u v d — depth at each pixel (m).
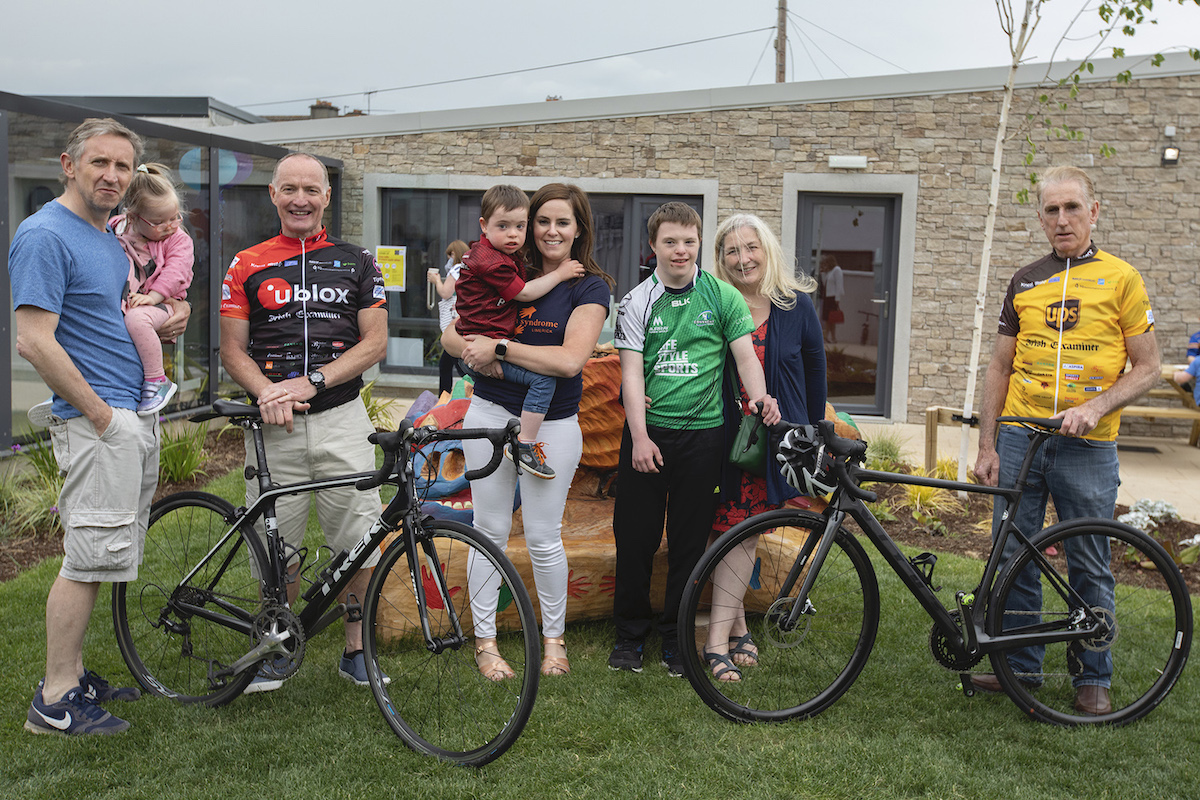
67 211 2.97
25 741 2.97
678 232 3.33
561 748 2.98
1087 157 9.56
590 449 4.63
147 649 3.47
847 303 10.37
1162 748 3.05
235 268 3.29
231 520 3.24
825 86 9.95
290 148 11.27
